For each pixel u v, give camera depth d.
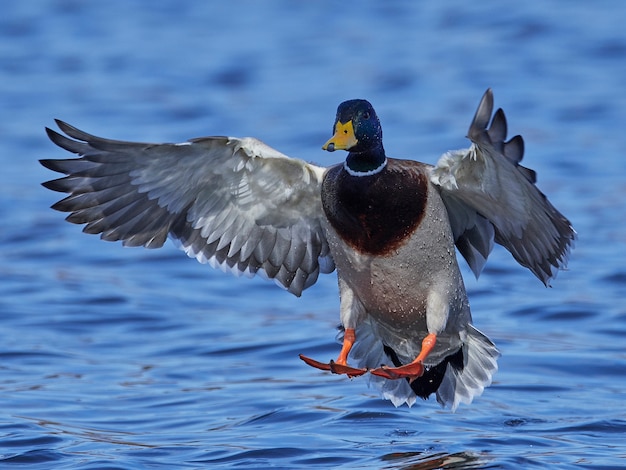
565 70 27.98
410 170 8.91
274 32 32.94
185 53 31.06
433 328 9.08
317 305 14.69
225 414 10.45
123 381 11.58
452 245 9.12
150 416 10.43
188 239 9.60
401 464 8.85
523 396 10.78
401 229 8.91
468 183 8.75
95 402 10.87
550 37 30.94
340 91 26.97
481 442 9.42
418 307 9.29
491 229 9.42
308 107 25.80
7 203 19.84
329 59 29.88
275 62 29.88
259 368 11.99
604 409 10.34
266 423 10.13
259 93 27.19
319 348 12.61
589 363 11.74
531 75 27.69
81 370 11.99
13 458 9.14
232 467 8.85
